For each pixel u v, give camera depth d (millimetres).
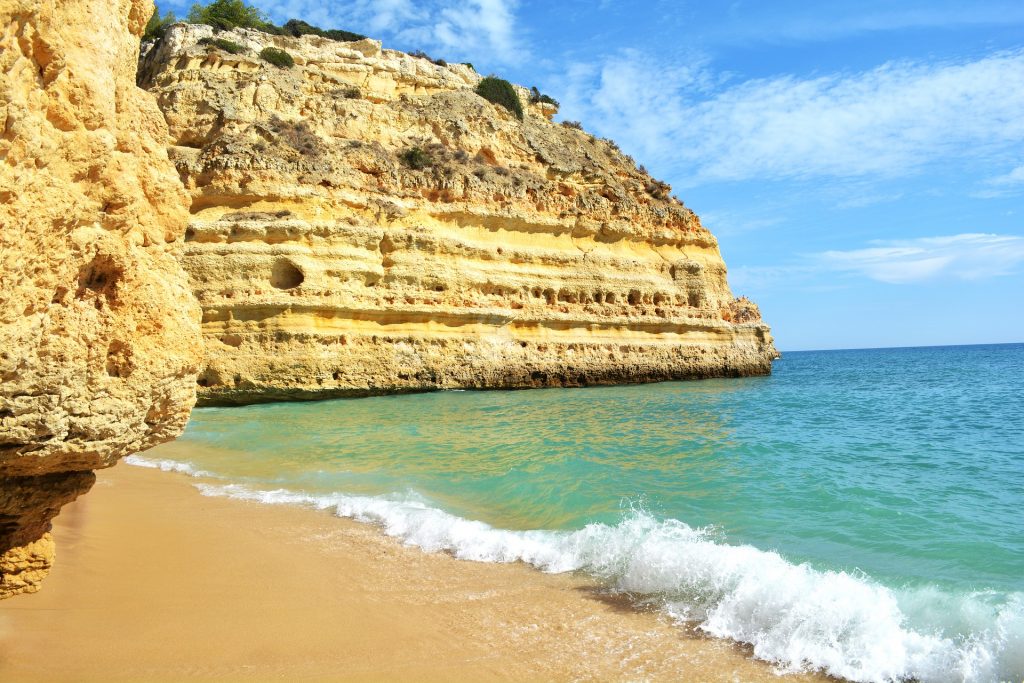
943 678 5945
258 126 34062
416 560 9258
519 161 44781
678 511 11672
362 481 14266
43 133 4293
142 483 14211
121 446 5219
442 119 42250
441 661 6332
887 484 14031
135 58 5598
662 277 46312
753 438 21094
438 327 36188
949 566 8734
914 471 15625
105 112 4801
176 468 16125
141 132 5434
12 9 3920
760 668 6258
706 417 26922
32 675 5625
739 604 7324
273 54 38625
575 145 51656
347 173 35031
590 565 8898
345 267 32562
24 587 6035
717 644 6742
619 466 15836
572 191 45156
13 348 4113
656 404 31312
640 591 8102
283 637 6723
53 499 5508
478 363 37031
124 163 5066
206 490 13602
